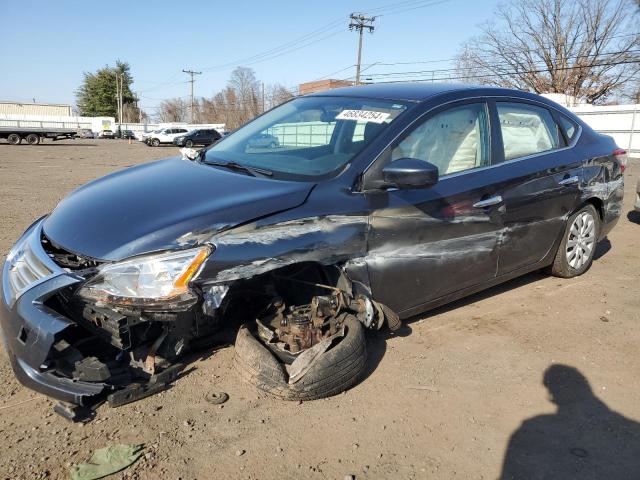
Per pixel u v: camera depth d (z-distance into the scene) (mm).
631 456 2668
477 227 3809
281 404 2984
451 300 3912
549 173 4359
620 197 5309
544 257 4621
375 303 3281
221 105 90875
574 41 42938
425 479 2475
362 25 45312
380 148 3369
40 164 18656
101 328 2727
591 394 3203
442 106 3764
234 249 2783
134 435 2682
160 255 2656
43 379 2684
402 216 3371
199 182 3271
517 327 4059
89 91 98312
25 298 2740
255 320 3193
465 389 3217
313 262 3150
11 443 2604
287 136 3959
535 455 2660
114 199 3160
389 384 3234
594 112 24094
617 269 5496
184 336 2924
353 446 2676
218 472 2465
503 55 45344
